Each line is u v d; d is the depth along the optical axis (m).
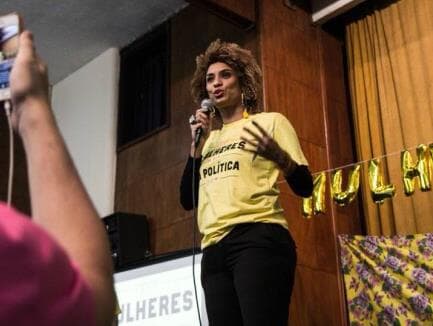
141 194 3.86
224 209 1.63
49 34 4.38
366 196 3.23
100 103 4.45
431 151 2.52
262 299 1.48
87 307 0.42
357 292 2.80
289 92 3.32
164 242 3.56
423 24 3.26
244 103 1.90
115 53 4.53
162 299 2.74
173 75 3.96
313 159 3.26
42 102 0.53
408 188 2.55
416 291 2.62
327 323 2.93
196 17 3.93
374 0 3.53
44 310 0.40
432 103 3.11
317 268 3.01
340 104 3.55
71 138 4.57
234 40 3.55
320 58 3.58
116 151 4.21
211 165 1.74
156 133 3.93
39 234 0.42
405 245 2.72
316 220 3.11
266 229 1.58
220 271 1.61
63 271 0.42
